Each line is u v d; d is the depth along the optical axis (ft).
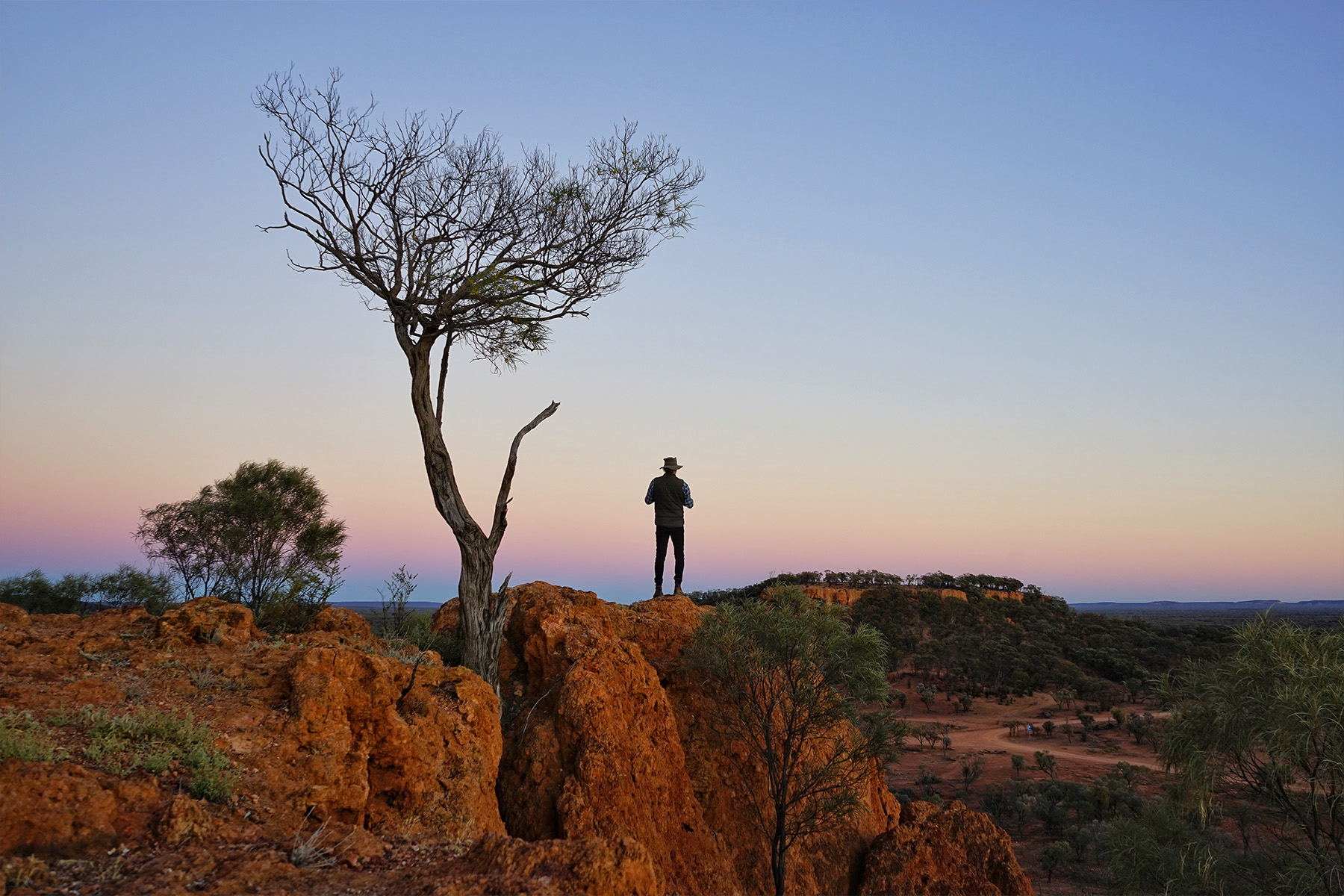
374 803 22.43
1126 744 224.12
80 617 30.86
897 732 48.01
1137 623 387.75
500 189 42.86
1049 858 115.65
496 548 39.68
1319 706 31.22
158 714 19.99
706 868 34.63
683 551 55.36
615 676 35.65
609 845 16.74
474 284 40.88
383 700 24.00
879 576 384.06
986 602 375.25
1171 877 35.70
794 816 42.19
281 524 50.98
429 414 40.06
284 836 17.71
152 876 14.38
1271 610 36.70
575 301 44.78
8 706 19.11
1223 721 34.78
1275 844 34.94
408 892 15.30
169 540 50.14
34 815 14.65
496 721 29.12
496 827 25.62
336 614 37.52
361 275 40.27
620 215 44.68
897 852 44.06
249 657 26.40
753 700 43.80
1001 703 285.23
